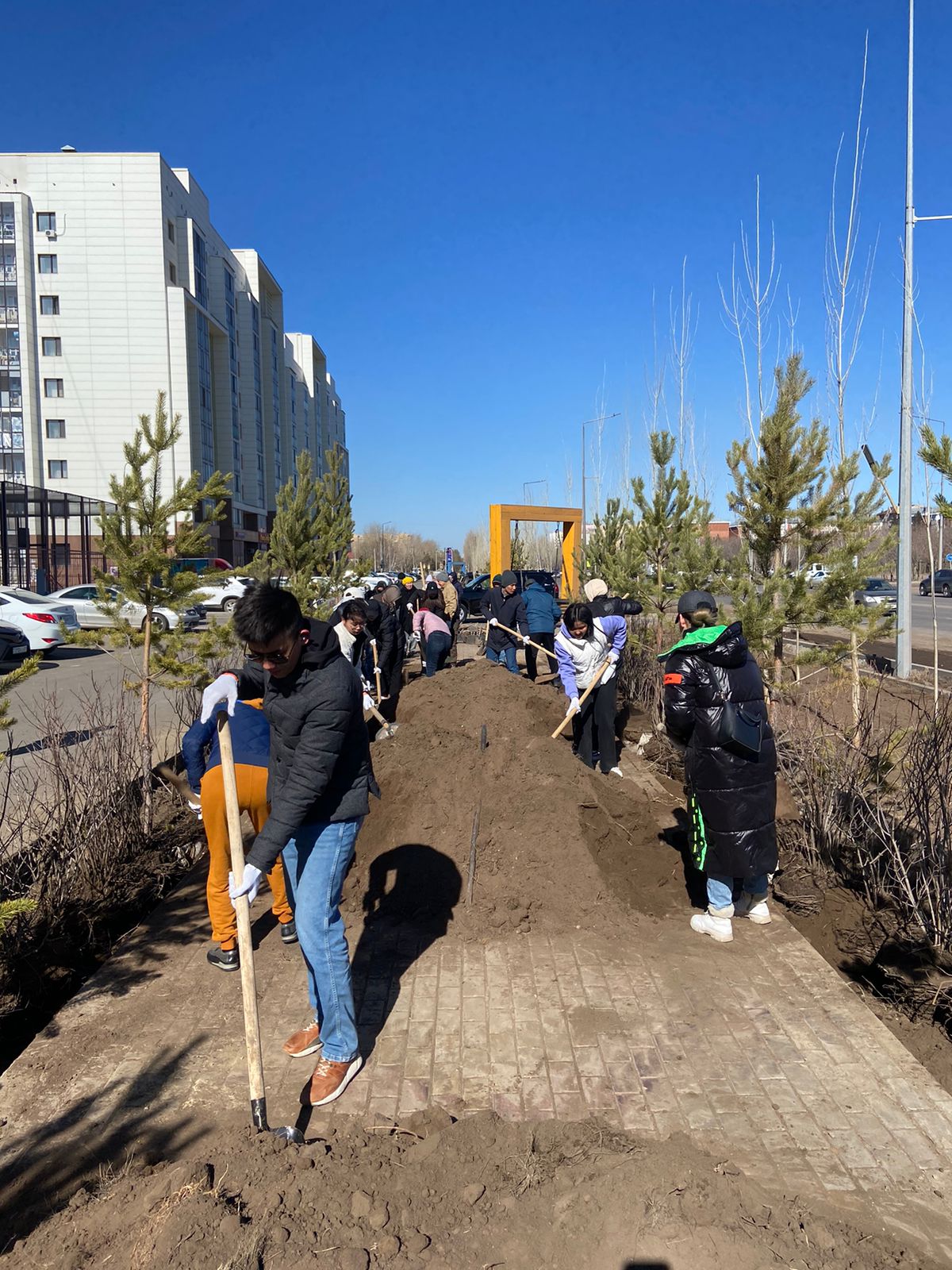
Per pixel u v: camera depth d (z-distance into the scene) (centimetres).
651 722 1008
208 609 3034
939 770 484
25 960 443
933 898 459
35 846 503
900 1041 356
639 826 558
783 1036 356
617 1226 238
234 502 5628
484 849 494
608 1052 345
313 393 8894
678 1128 298
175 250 4925
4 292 4628
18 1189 275
